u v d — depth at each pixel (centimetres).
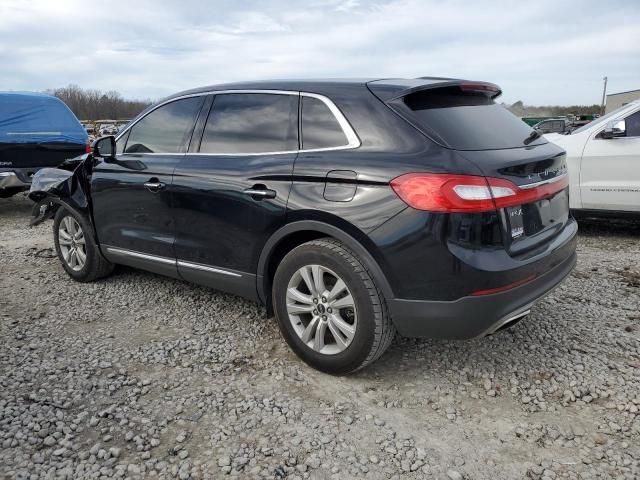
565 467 246
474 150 284
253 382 319
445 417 286
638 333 379
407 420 283
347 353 308
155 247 413
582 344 363
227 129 373
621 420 279
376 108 305
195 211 375
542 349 357
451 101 319
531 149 318
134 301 452
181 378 324
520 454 256
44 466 244
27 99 888
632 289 469
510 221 283
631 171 630
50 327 398
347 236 296
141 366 339
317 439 265
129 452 256
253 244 344
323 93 328
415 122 292
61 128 926
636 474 240
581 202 666
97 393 305
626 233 699
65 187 485
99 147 449
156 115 428
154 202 405
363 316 297
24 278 517
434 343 369
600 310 421
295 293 327
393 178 281
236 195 346
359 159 297
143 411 289
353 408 293
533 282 294
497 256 274
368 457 253
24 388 309
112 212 445
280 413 288
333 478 239
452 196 267
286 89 348
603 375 322
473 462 250
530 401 300
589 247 629
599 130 653
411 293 283
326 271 310
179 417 284
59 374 326
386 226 282
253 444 262
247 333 386
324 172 307
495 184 273
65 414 285
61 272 537
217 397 302
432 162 276
